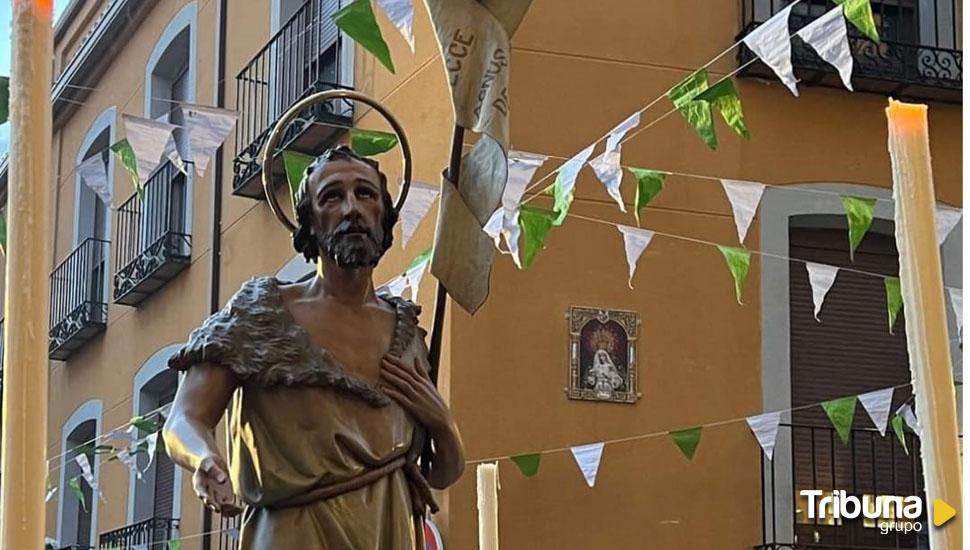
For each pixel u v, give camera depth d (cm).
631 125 621
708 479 1006
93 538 1516
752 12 1063
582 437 988
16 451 172
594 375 995
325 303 267
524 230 629
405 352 267
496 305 983
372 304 272
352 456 254
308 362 256
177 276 1387
